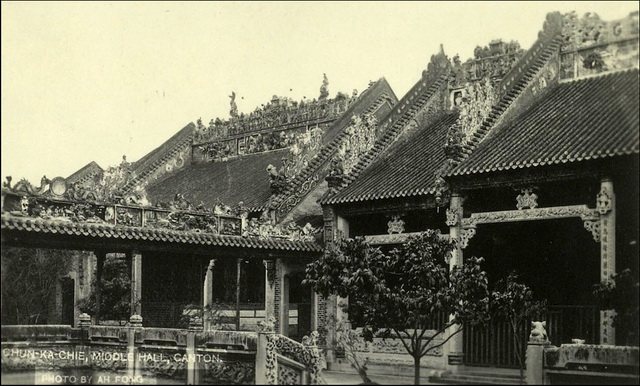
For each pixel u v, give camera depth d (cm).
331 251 2542
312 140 3903
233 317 3703
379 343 3147
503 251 3297
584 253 3228
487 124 3170
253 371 2503
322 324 3397
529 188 2834
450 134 3067
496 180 2894
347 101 4466
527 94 3356
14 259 3612
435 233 2588
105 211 2894
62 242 2717
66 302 3806
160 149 4991
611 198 2623
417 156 3541
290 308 3697
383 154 3666
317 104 4600
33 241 2644
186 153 5144
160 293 3481
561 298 3256
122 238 2859
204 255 3172
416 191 3119
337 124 4150
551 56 3491
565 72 3512
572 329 2922
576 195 2828
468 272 2470
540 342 2334
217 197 4203
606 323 2530
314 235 3534
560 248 3266
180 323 3381
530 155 2812
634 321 2386
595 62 3422
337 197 3388
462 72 3903
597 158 2622
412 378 2819
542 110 3278
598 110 3045
